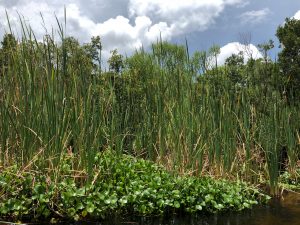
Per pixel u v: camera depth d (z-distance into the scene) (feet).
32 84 14.76
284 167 25.41
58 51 15.25
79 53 16.65
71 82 15.56
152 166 18.88
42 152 14.64
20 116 14.84
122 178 16.61
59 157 14.71
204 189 17.10
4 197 14.06
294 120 24.67
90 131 15.69
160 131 19.66
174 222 15.21
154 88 20.54
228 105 20.68
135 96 23.08
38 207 13.88
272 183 20.18
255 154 21.09
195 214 16.37
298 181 23.48
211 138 20.22
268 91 21.68
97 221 14.57
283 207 18.01
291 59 37.76
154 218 15.56
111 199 14.97
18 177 14.47
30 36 15.10
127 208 15.87
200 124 19.77
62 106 14.96
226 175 20.11
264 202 18.80
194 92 19.95
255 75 22.39
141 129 21.89
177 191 16.44
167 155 19.66
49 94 14.75
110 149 18.63
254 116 22.09
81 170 15.67
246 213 16.88
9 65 15.56
